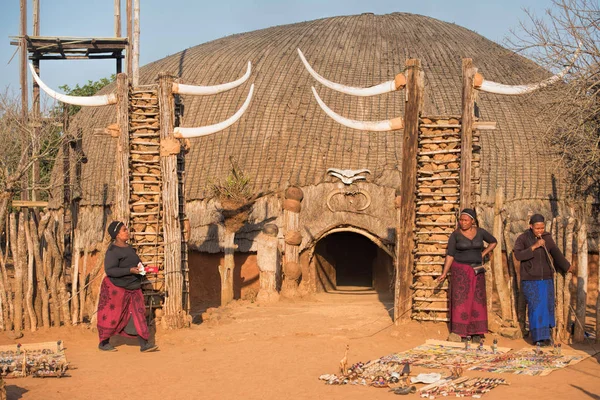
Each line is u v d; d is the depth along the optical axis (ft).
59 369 24.76
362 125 35.40
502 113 61.26
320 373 24.12
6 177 54.29
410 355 26.84
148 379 23.65
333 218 56.90
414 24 76.07
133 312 29.07
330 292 60.90
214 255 57.62
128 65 70.28
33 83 72.33
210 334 33.14
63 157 62.95
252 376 23.84
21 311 33.32
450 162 34.71
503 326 31.81
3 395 19.70
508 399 20.04
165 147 34.22
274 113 62.54
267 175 58.75
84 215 63.62
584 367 24.48
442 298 33.63
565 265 29.37
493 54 68.74
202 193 59.36
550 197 57.52
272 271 52.47
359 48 69.51
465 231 30.35
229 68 68.18
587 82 42.75
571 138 44.83
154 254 34.37
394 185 57.16
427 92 63.10
